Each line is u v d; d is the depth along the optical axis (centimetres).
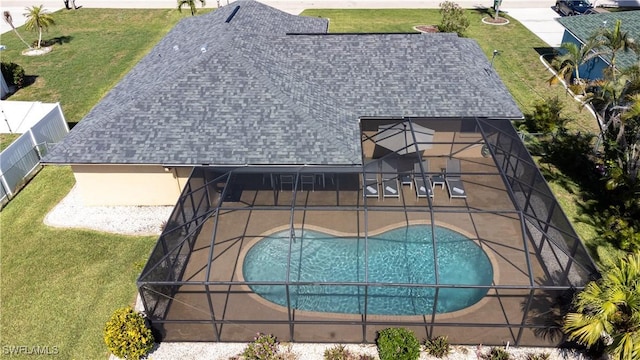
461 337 2220
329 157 2725
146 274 2119
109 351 2236
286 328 2262
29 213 3141
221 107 2977
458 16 5309
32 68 5388
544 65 5225
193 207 2633
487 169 2836
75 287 2573
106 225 3017
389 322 2236
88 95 4747
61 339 2302
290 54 3469
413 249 2588
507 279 2330
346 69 3375
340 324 2255
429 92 3212
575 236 2209
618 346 1800
